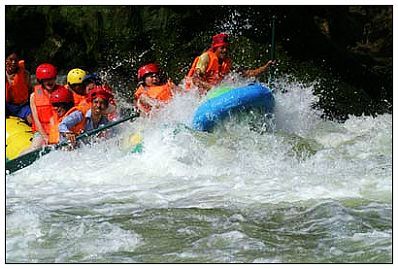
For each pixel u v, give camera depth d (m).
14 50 22.81
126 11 22.00
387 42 28.75
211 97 15.63
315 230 9.92
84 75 15.33
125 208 11.04
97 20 22.08
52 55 22.67
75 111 14.12
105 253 9.17
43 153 13.59
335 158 13.97
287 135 15.42
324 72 22.17
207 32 22.19
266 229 9.98
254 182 12.36
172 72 21.44
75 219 10.47
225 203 11.20
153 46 21.86
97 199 11.58
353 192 11.60
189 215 10.60
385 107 22.03
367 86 23.66
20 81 15.62
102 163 13.61
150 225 10.17
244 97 15.27
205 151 13.81
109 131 14.86
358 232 9.80
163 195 11.77
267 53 21.78
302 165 13.44
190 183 12.43
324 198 11.30
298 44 23.14
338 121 19.17
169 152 13.66
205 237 9.66
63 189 12.23
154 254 9.11
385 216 10.41
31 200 11.54
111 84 21.72
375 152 14.63
